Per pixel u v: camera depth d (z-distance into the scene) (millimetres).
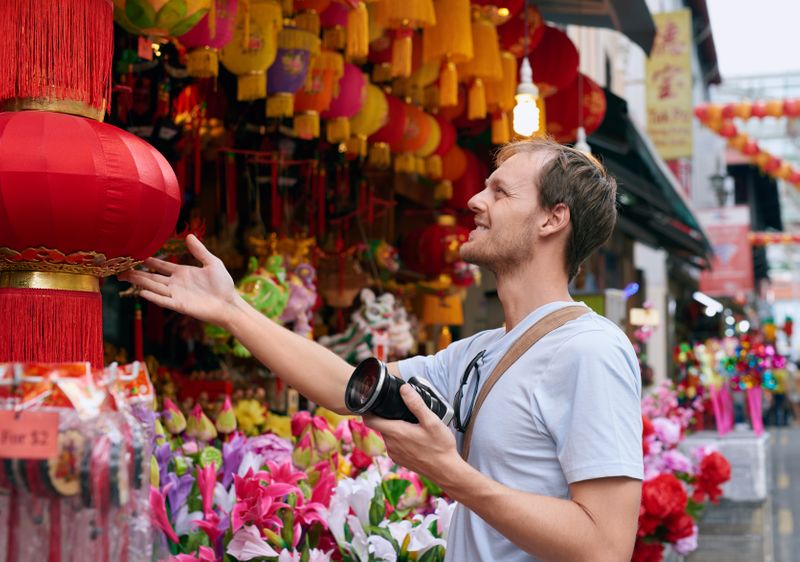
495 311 8898
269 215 5203
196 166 4422
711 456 4789
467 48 4582
